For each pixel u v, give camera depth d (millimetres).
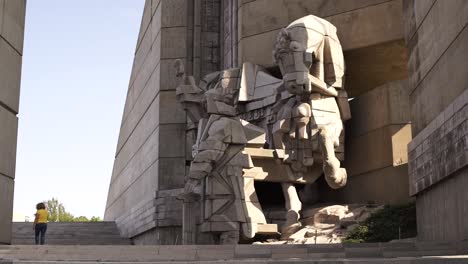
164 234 24016
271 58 22078
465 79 11289
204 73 26016
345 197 19812
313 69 17750
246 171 16531
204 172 15633
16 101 14453
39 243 16703
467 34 11195
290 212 17031
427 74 13789
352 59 21594
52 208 62625
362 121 19453
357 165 19469
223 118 16016
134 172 30594
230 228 15609
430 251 10406
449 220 12148
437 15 12992
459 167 11250
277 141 17656
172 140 25125
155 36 27547
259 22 22625
